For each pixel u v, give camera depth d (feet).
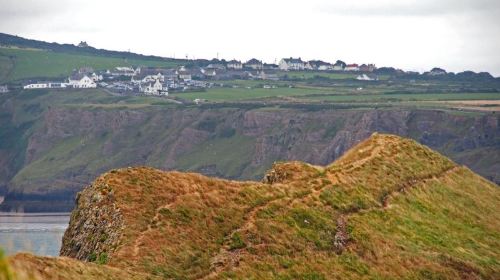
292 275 237.04
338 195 299.38
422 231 303.89
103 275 178.19
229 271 227.20
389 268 263.70
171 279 213.05
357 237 273.75
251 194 272.51
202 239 238.07
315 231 266.36
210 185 269.23
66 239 253.65
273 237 252.21
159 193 252.42
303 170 312.29
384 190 325.83
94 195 250.98
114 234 231.30
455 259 286.05
